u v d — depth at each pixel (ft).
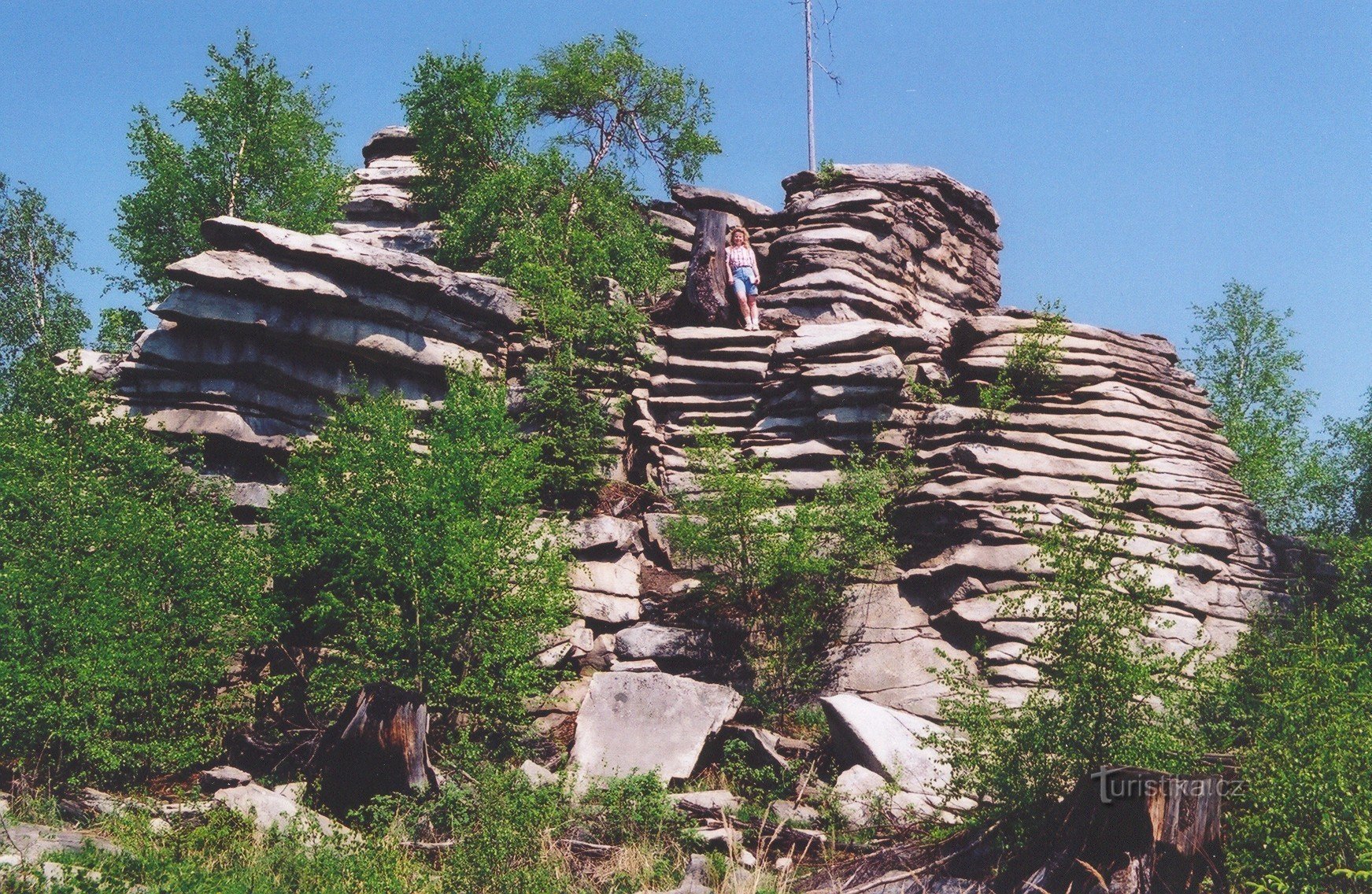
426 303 55.11
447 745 40.19
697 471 52.65
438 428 47.32
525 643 41.81
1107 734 29.53
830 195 71.41
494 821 30.71
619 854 31.76
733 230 64.49
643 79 75.05
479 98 69.87
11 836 30.14
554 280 57.26
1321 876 26.45
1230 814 27.96
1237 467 57.82
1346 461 80.28
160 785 38.60
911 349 58.85
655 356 58.39
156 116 72.43
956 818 34.12
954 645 47.85
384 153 87.25
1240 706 31.60
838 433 55.21
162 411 51.03
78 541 38.75
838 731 40.22
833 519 48.70
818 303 65.31
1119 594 31.07
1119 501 50.83
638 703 41.68
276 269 51.78
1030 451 52.70
